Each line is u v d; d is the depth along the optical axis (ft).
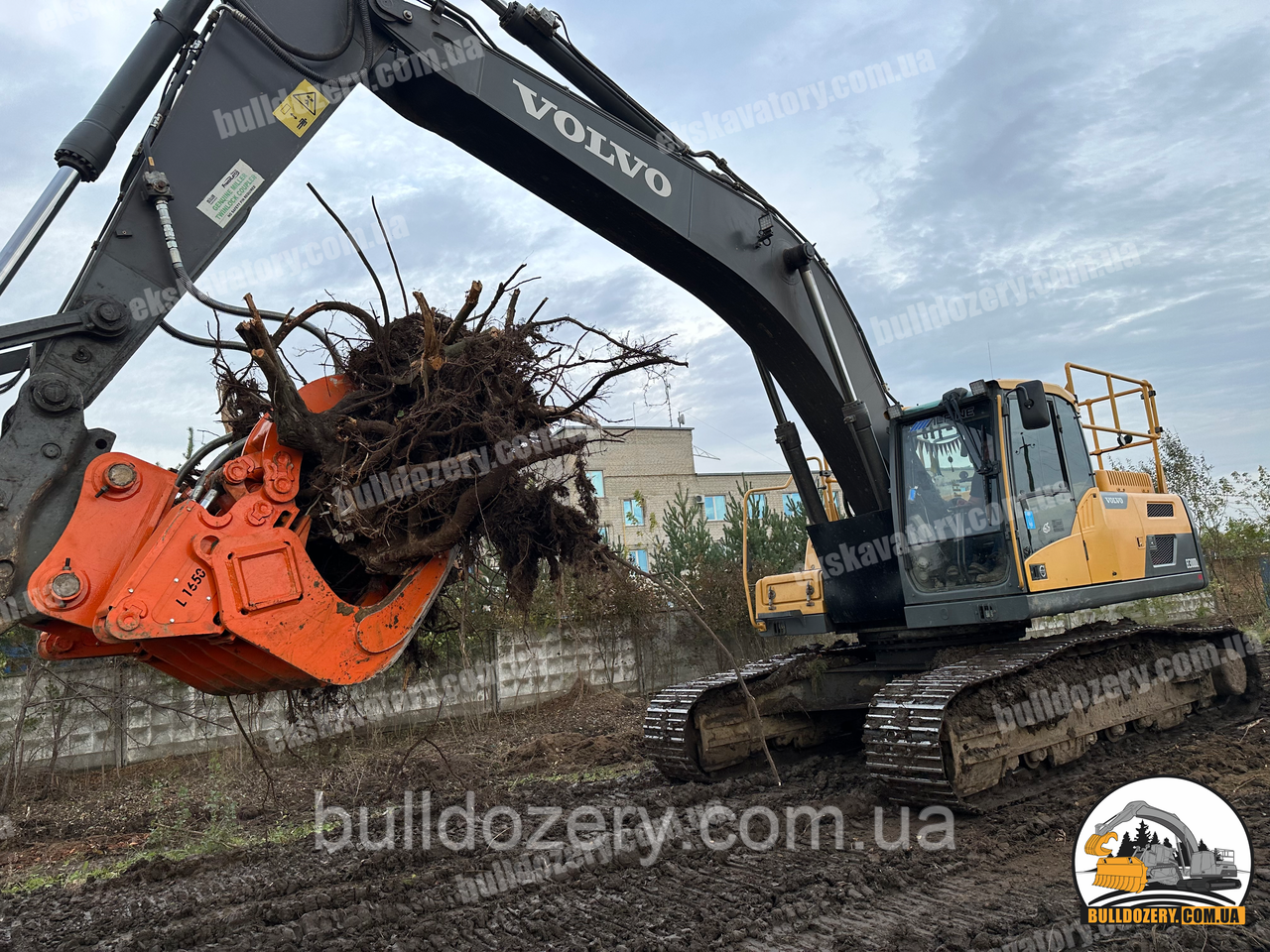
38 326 11.03
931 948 11.54
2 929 14.53
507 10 16.67
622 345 14.92
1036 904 12.97
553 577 15.62
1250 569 62.18
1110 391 25.22
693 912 13.14
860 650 24.95
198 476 13.08
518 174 17.04
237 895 15.34
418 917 13.43
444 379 13.52
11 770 26.58
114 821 24.04
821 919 12.73
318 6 14.21
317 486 12.61
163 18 12.72
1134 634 21.95
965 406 19.98
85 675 31.17
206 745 32.89
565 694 41.81
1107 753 21.38
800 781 21.38
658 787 22.08
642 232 18.10
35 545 10.62
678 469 87.51
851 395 20.18
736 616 45.44
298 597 11.78
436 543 13.41
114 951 13.04
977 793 18.22
